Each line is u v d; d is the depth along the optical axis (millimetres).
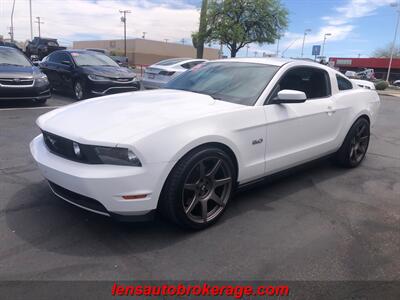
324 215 3826
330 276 2783
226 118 3412
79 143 2916
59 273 2684
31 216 3500
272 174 4090
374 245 3260
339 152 5250
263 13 23578
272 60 4438
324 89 4785
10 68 9102
